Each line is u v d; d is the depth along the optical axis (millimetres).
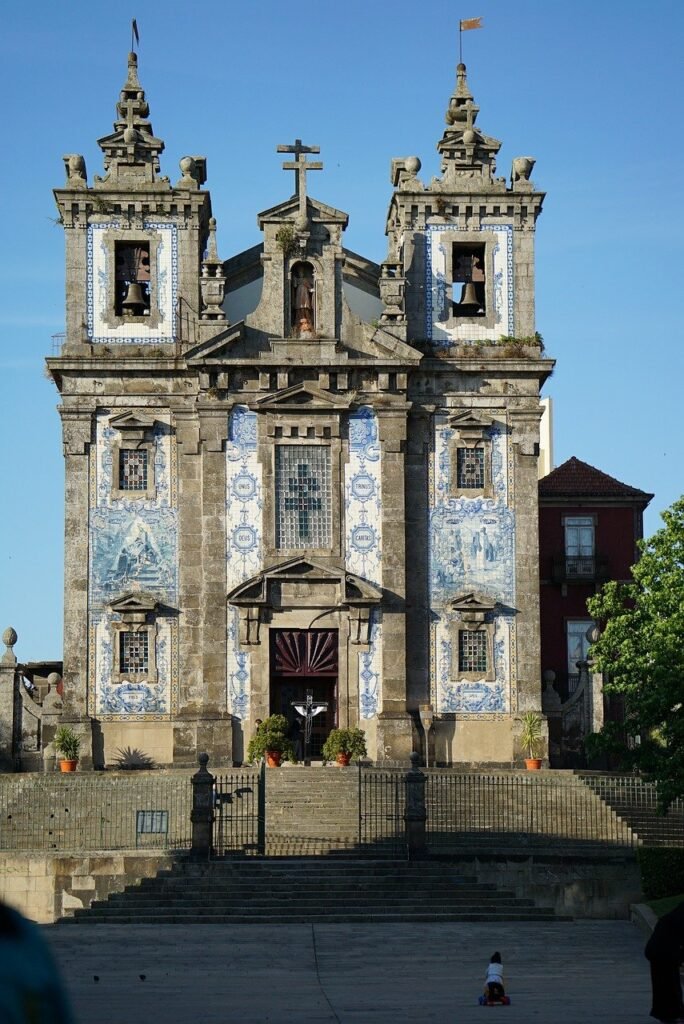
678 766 36656
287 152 51969
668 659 38656
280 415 51156
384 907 34250
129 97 53438
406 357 51281
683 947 17922
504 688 50906
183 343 51812
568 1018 20453
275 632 50469
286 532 50938
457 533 51500
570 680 60375
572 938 31219
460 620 51031
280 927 32344
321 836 40156
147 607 49906
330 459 51219
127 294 51938
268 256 51781
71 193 52000
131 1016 20703
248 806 41781
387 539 50938
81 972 25656
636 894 36969
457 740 50438
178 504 50844
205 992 23328
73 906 37312
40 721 50125
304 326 51625
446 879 35844
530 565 51531
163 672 50156
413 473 51688
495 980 21891
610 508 61938
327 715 50688
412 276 53000
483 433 51938
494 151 53781
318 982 24656
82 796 41750
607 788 42594
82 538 50531
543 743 50219
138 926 32469
